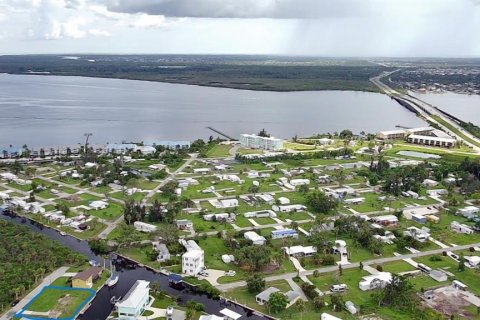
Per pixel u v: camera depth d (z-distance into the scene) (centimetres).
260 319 15838
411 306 16225
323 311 16150
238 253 19625
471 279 18662
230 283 18100
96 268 18625
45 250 19850
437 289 17688
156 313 15975
